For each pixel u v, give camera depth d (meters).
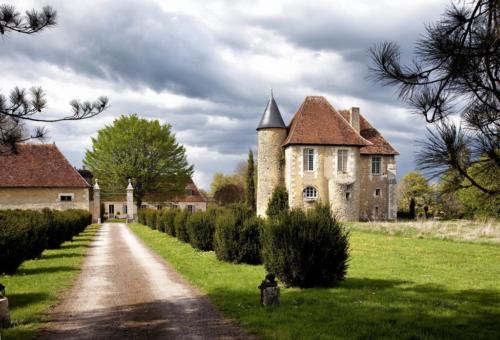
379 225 28.33
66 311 8.50
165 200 58.75
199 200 73.06
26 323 7.61
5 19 8.12
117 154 55.69
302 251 10.36
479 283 10.85
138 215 49.84
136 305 8.95
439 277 11.73
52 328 7.32
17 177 40.16
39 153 42.53
